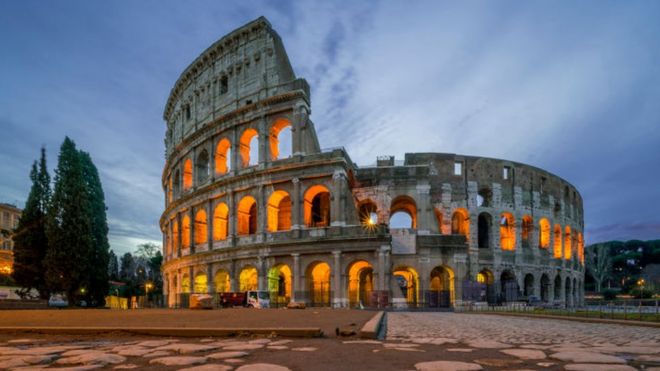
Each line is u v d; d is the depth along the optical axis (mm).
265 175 64125
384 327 22375
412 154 76500
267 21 69500
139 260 177375
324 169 61031
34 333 17281
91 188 79500
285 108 65062
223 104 72938
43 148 78125
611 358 9898
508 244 79938
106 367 8875
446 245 62125
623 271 169625
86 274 71250
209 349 11633
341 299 57219
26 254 72750
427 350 11594
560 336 17250
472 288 60750
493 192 77500
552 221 84188
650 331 20766
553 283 82562
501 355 10609
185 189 80438
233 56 72438
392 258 62094
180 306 70250
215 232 70500
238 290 64438
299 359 9852
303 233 61062
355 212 60656
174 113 89625
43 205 75688
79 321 24734
